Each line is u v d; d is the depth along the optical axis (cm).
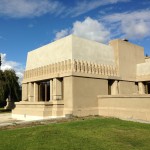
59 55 2453
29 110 2409
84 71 2314
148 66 2859
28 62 3073
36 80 2702
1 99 3781
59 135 1238
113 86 2638
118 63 2722
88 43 2488
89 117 2100
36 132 1288
